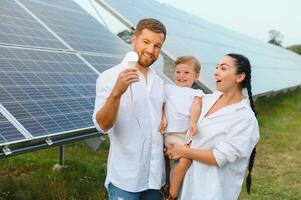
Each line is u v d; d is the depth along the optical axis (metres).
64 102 5.23
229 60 3.43
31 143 4.16
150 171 3.43
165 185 3.70
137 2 13.41
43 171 7.43
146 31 3.20
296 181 8.20
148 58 3.26
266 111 16.28
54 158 8.55
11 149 3.95
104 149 9.50
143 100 3.35
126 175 3.33
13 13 7.15
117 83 2.87
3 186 6.36
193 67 3.90
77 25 8.74
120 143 3.34
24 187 6.40
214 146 3.44
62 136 4.55
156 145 3.45
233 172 3.47
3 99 4.55
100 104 3.18
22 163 7.86
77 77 6.16
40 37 6.86
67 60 6.59
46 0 9.00
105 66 7.28
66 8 9.38
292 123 14.05
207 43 15.17
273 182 8.09
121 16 10.24
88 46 7.81
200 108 3.62
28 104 4.73
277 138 11.75
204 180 3.42
